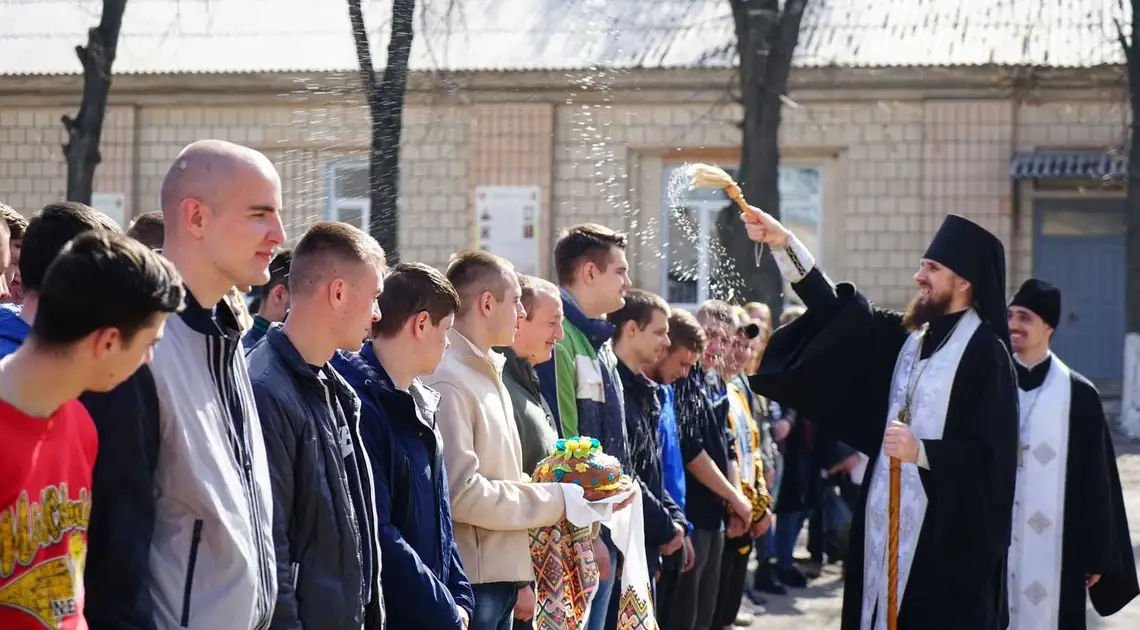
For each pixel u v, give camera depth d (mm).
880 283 15172
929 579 4574
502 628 3580
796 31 11594
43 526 1963
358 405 2910
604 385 4375
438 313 3238
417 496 3137
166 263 2084
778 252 4836
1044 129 14930
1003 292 4746
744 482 5574
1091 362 15797
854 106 15086
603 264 4492
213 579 2336
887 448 4512
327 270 2785
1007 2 15320
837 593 7016
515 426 3707
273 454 2596
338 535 2686
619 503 3785
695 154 13555
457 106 9133
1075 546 5305
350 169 7578
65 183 14086
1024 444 5297
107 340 1987
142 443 2229
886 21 15305
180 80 13727
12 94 14031
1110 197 15531
